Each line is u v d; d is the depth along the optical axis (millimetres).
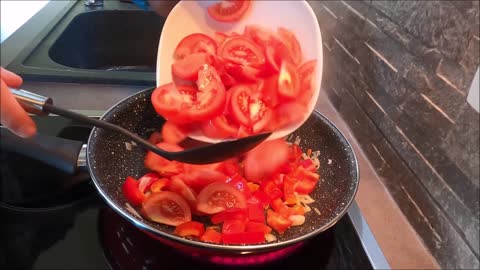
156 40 821
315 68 450
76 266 382
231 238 384
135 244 407
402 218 469
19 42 658
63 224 421
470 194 371
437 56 406
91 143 428
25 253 389
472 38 360
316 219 427
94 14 777
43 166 457
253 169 468
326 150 482
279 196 449
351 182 421
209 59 453
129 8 799
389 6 481
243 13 479
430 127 419
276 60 455
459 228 386
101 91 586
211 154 362
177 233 390
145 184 438
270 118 444
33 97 365
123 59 825
